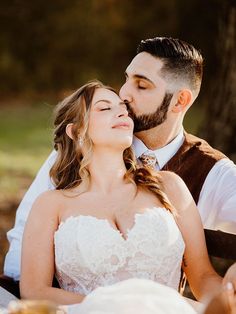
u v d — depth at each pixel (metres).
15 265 3.55
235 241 3.21
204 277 3.19
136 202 3.20
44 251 3.14
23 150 11.29
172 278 3.15
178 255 3.14
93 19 17.23
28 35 17.20
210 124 5.33
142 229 3.08
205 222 3.57
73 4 17.09
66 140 3.33
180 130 3.63
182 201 3.27
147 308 2.50
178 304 2.55
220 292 2.79
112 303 2.52
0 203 7.72
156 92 3.50
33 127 13.73
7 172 9.45
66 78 17.73
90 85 3.26
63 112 3.32
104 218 3.15
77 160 3.31
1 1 16.17
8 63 17.55
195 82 3.59
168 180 3.32
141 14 17.03
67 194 3.22
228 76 5.23
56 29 17.25
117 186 3.24
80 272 3.09
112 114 3.21
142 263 3.08
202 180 3.55
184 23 16.25
